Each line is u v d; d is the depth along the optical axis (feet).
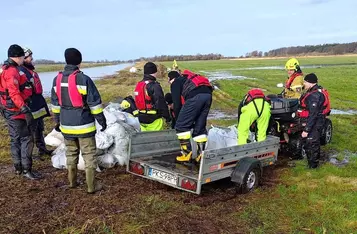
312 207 17.52
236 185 18.74
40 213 16.01
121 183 20.08
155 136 21.54
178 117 19.70
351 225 15.75
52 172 21.75
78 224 14.92
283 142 26.50
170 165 19.42
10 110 19.72
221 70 170.71
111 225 14.71
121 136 23.02
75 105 17.22
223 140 23.09
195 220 15.76
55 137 26.58
